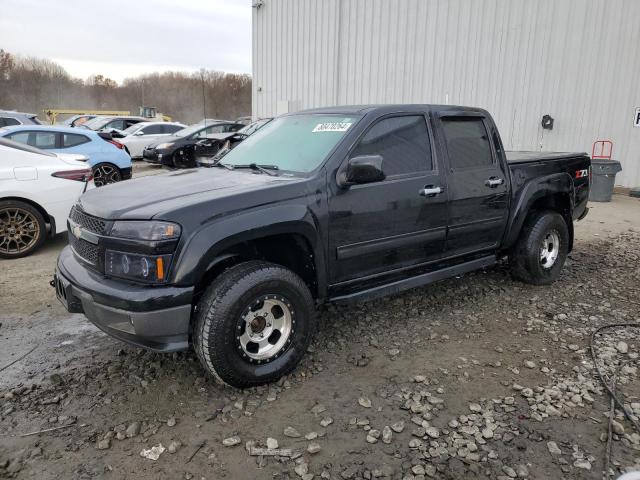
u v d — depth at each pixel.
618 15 11.00
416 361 3.66
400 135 4.02
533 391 3.26
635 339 4.02
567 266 6.05
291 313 3.33
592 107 11.64
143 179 3.88
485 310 4.64
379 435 2.82
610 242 7.30
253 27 20.11
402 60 14.91
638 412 3.02
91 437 2.80
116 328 2.99
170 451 2.68
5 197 6.14
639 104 11.04
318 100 17.64
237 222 3.07
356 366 3.59
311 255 3.50
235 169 4.04
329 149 3.67
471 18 13.24
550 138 12.34
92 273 3.17
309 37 17.61
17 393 3.21
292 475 2.52
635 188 11.33
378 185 3.76
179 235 2.91
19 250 6.28
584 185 5.80
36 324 4.29
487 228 4.65
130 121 22.09
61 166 6.57
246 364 3.16
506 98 12.91
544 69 12.19
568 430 2.87
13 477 2.49
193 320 3.12
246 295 3.07
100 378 3.41
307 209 3.37
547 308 4.68
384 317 4.46
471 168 4.47
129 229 2.95
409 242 4.03
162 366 3.56
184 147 15.08
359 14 15.84
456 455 2.66
